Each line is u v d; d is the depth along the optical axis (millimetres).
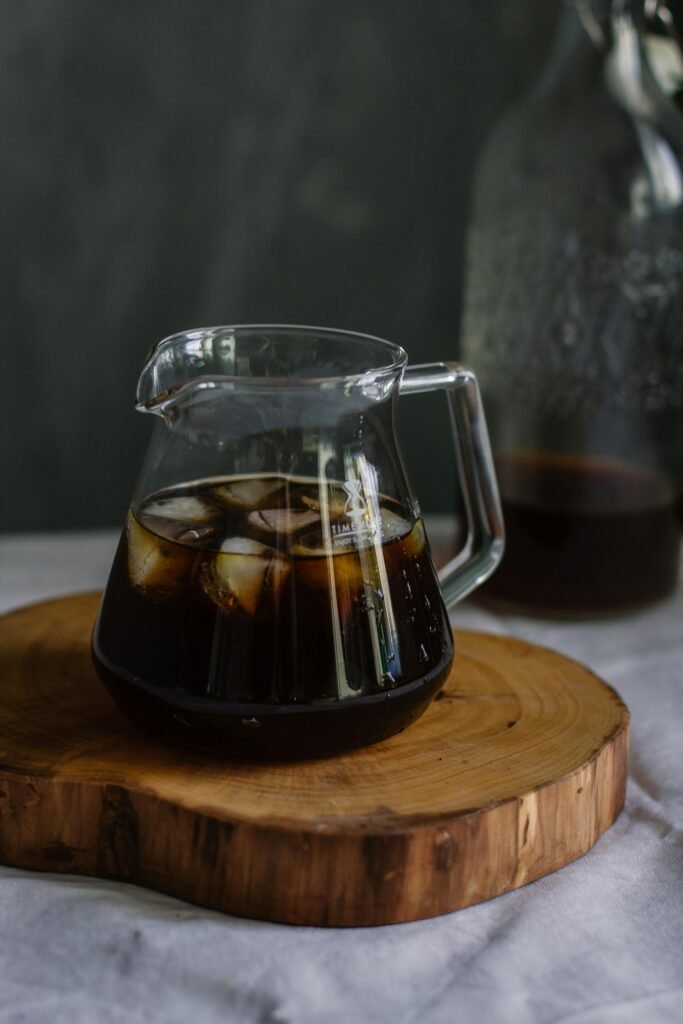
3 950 414
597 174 677
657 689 589
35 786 440
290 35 886
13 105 874
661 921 435
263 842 419
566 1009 396
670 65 677
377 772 452
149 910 429
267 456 437
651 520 662
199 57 881
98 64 874
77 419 948
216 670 431
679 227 671
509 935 422
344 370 484
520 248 695
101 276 917
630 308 676
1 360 927
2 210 894
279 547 429
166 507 446
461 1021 391
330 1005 396
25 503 964
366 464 445
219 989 401
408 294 948
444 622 474
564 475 655
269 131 901
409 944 418
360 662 436
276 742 440
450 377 495
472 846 430
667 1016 395
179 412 447
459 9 897
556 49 702
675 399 683
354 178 920
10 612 578
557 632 655
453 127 919
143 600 445
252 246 922
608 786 474
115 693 455
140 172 897
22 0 853
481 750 468
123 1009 395
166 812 430
